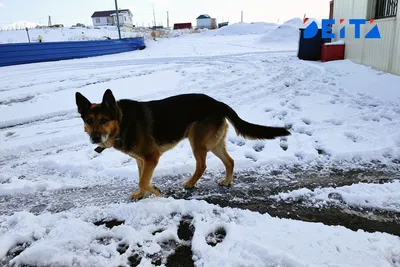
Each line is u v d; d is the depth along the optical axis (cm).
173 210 322
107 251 264
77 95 331
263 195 356
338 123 566
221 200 351
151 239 278
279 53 1728
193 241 270
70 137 565
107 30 4531
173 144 366
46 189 391
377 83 805
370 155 432
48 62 1723
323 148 462
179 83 962
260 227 283
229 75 1065
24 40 3538
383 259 239
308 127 545
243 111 655
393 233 279
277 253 242
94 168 441
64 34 3919
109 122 322
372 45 984
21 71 1367
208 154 464
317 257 242
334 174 396
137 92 859
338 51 1238
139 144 338
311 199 339
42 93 902
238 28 4856
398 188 344
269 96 777
